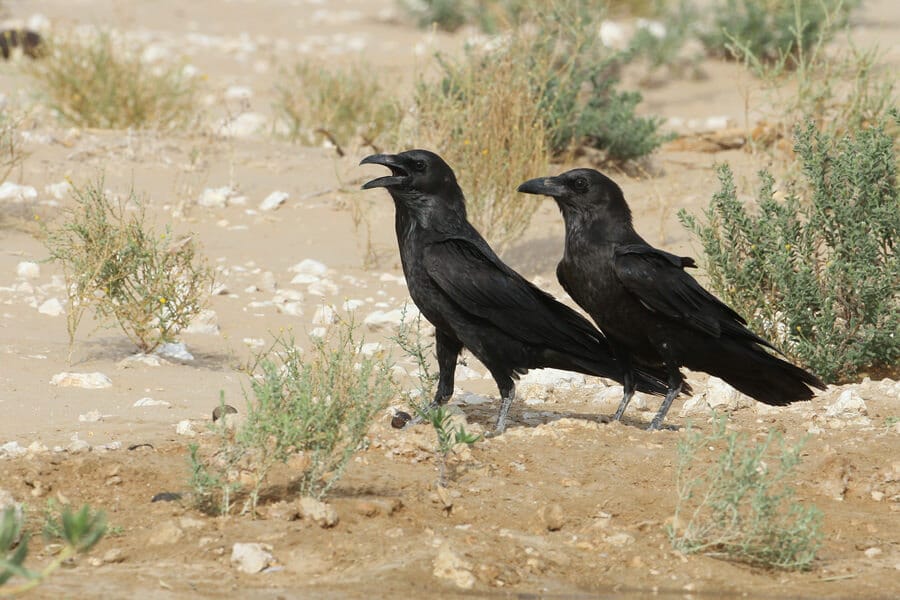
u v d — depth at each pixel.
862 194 13.59
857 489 9.57
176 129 24.05
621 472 9.66
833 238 13.64
